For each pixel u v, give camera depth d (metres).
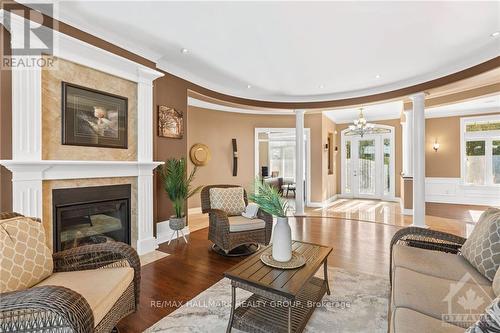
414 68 3.88
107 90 2.88
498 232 1.60
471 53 3.36
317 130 7.02
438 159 7.62
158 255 3.21
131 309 1.70
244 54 3.43
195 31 2.82
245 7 2.37
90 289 1.42
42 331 1.12
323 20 2.59
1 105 2.07
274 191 2.04
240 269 1.77
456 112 7.31
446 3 2.30
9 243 1.37
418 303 1.29
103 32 2.81
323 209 6.46
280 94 5.42
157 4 2.33
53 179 2.38
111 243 1.82
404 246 2.10
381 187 8.23
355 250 3.37
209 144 6.35
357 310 1.98
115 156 2.96
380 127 8.05
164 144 3.77
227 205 3.64
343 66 3.81
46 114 2.36
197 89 4.39
